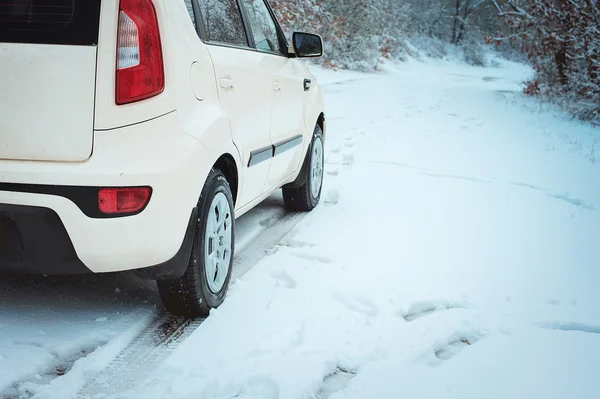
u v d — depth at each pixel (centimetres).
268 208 602
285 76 497
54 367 304
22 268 299
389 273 437
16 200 290
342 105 1512
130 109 298
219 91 364
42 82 294
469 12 4869
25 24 296
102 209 293
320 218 575
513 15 1722
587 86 1435
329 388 298
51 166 292
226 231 377
